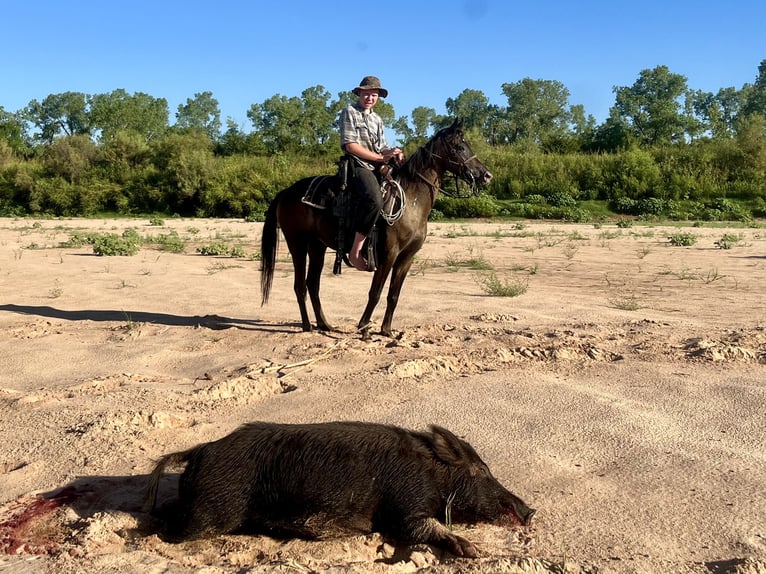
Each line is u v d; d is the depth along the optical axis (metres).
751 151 50.75
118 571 3.60
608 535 3.98
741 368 7.09
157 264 17.67
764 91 112.56
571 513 4.25
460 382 6.75
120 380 7.07
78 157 56.00
